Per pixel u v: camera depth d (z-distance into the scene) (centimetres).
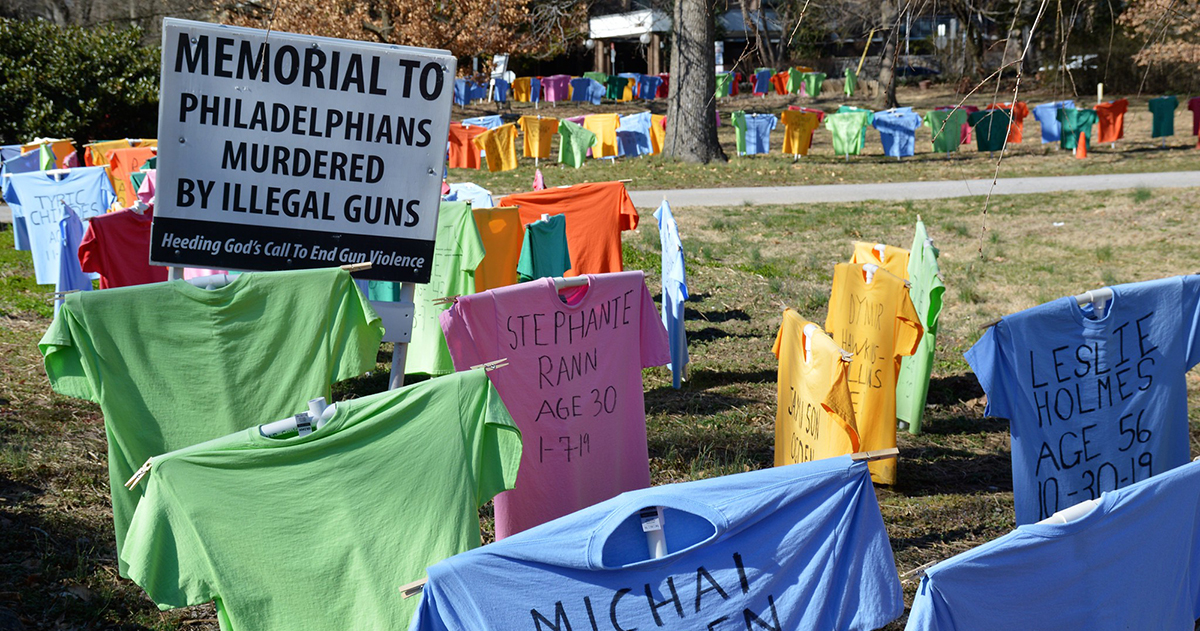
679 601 279
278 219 475
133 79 2189
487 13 2992
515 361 430
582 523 273
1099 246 1368
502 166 1916
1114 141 2508
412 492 317
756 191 1927
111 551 463
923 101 3772
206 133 461
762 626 286
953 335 959
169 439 386
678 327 741
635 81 4197
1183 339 451
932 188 1936
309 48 465
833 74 4703
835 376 401
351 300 415
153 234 462
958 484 596
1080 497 441
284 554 302
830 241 1434
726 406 736
